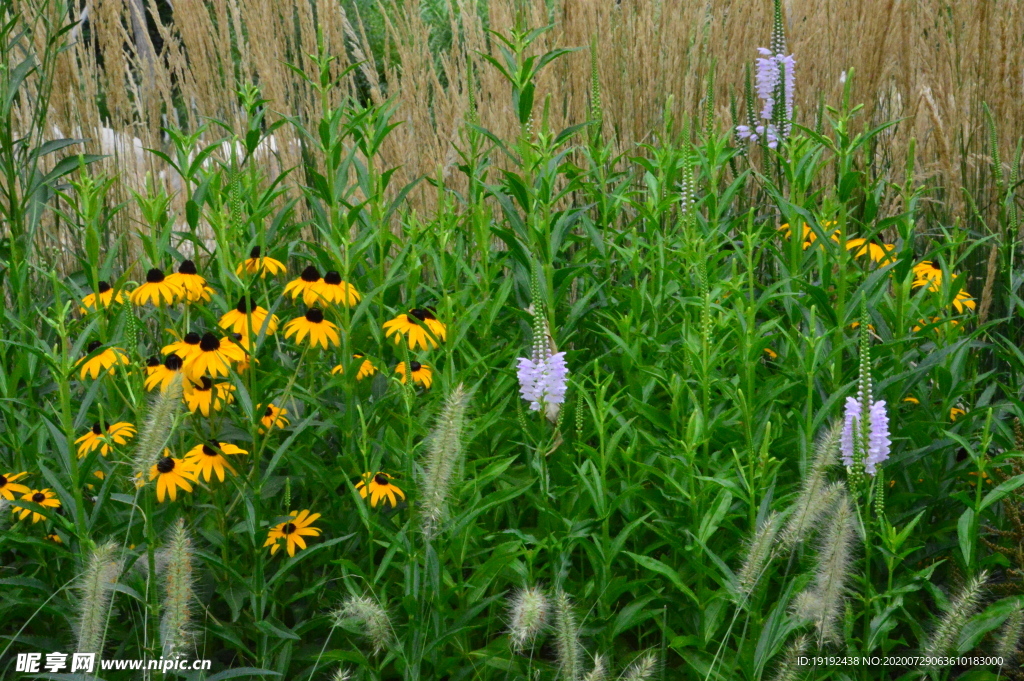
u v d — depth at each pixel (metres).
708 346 2.50
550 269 3.08
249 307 2.46
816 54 4.89
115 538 2.46
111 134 4.82
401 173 4.36
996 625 2.27
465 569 2.74
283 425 2.77
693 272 3.08
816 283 3.40
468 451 2.91
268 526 2.37
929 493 2.82
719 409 2.80
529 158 3.31
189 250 4.55
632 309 2.99
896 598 2.36
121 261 4.24
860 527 2.32
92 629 1.99
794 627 2.20
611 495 2.63
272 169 4.79
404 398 2.53
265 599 2.37
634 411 2.89
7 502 2.28
